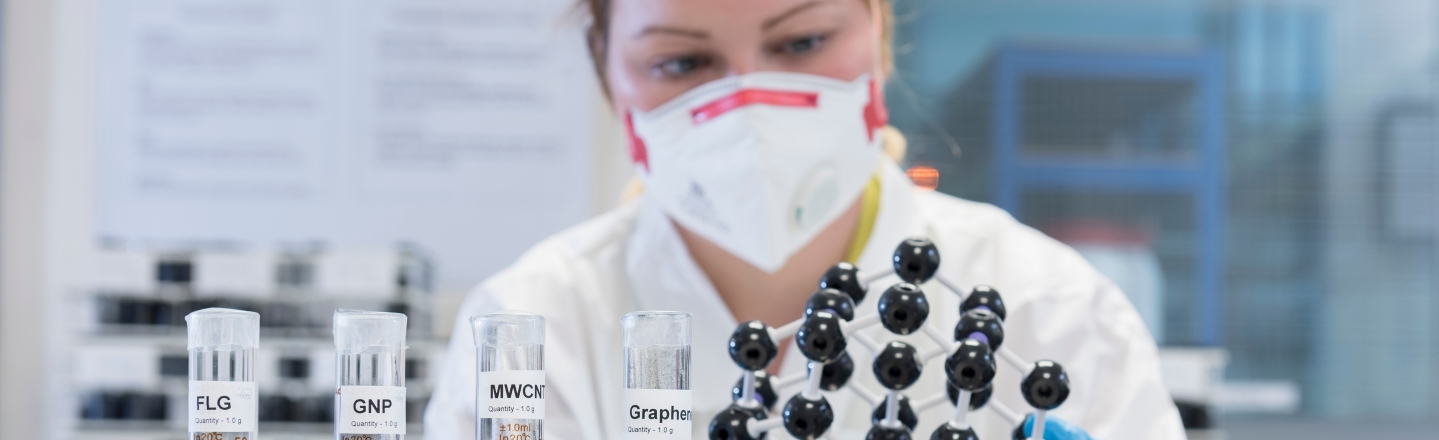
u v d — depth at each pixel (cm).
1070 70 392
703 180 135
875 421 93
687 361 87
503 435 85
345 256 267
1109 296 147
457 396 139
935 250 93
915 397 140
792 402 88
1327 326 398
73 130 323
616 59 142
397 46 326
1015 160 388
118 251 267
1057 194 390
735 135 132
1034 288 146
